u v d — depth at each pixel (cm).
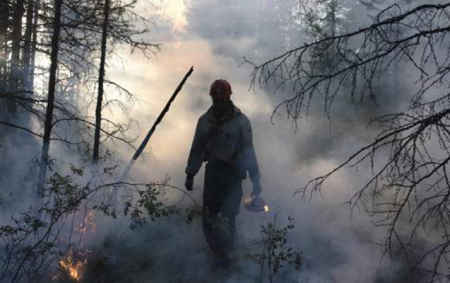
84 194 413
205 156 479
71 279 423
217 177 465
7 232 401
